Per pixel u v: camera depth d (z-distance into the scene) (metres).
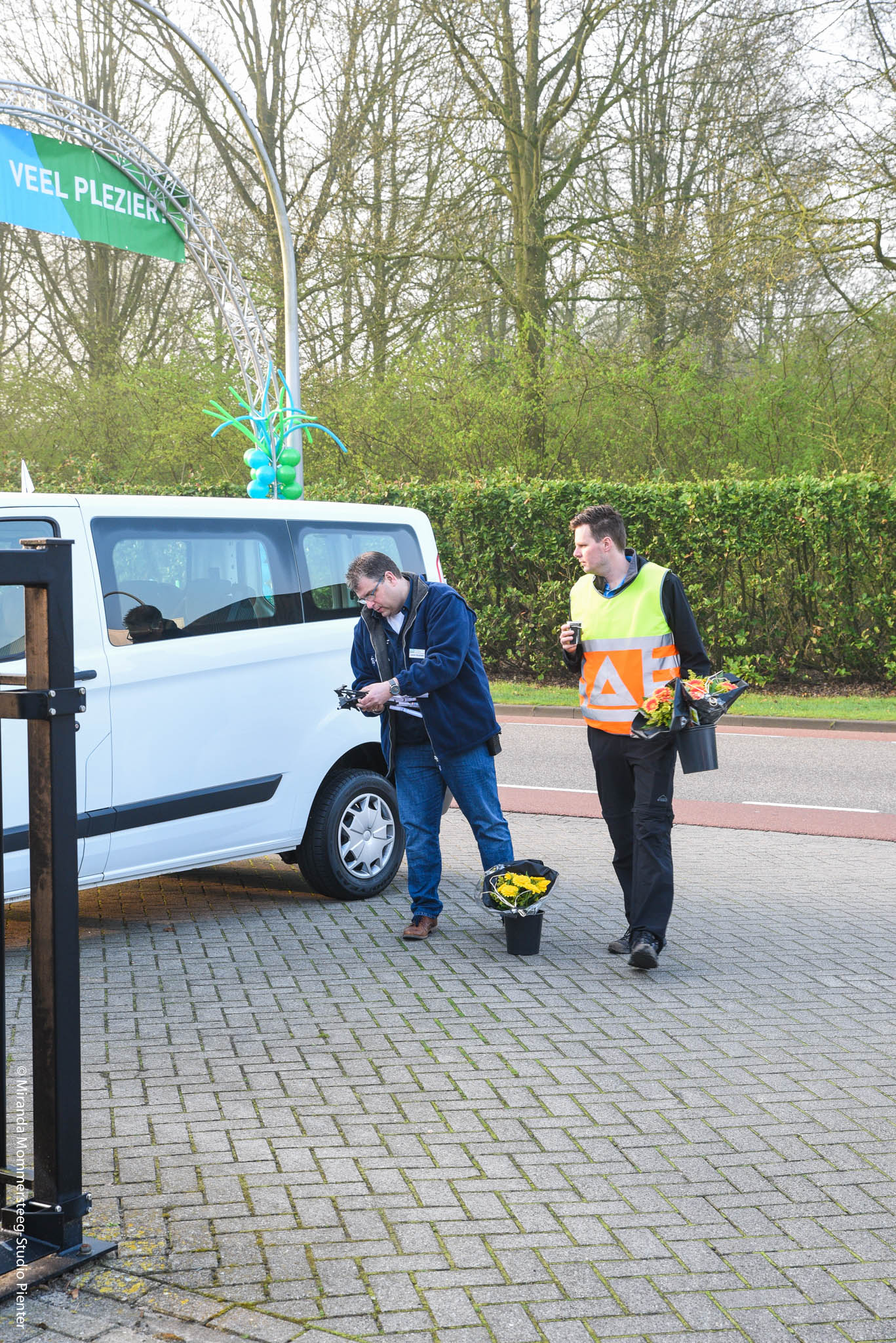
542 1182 3.24
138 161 13.87
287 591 6.13
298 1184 3.19
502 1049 4.24
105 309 26.41
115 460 26.88
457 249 21.33
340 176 21.70
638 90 20.38
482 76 20.33
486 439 22.64
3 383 26.53
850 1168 3.37
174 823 5.52
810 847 7.95
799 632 17.16
